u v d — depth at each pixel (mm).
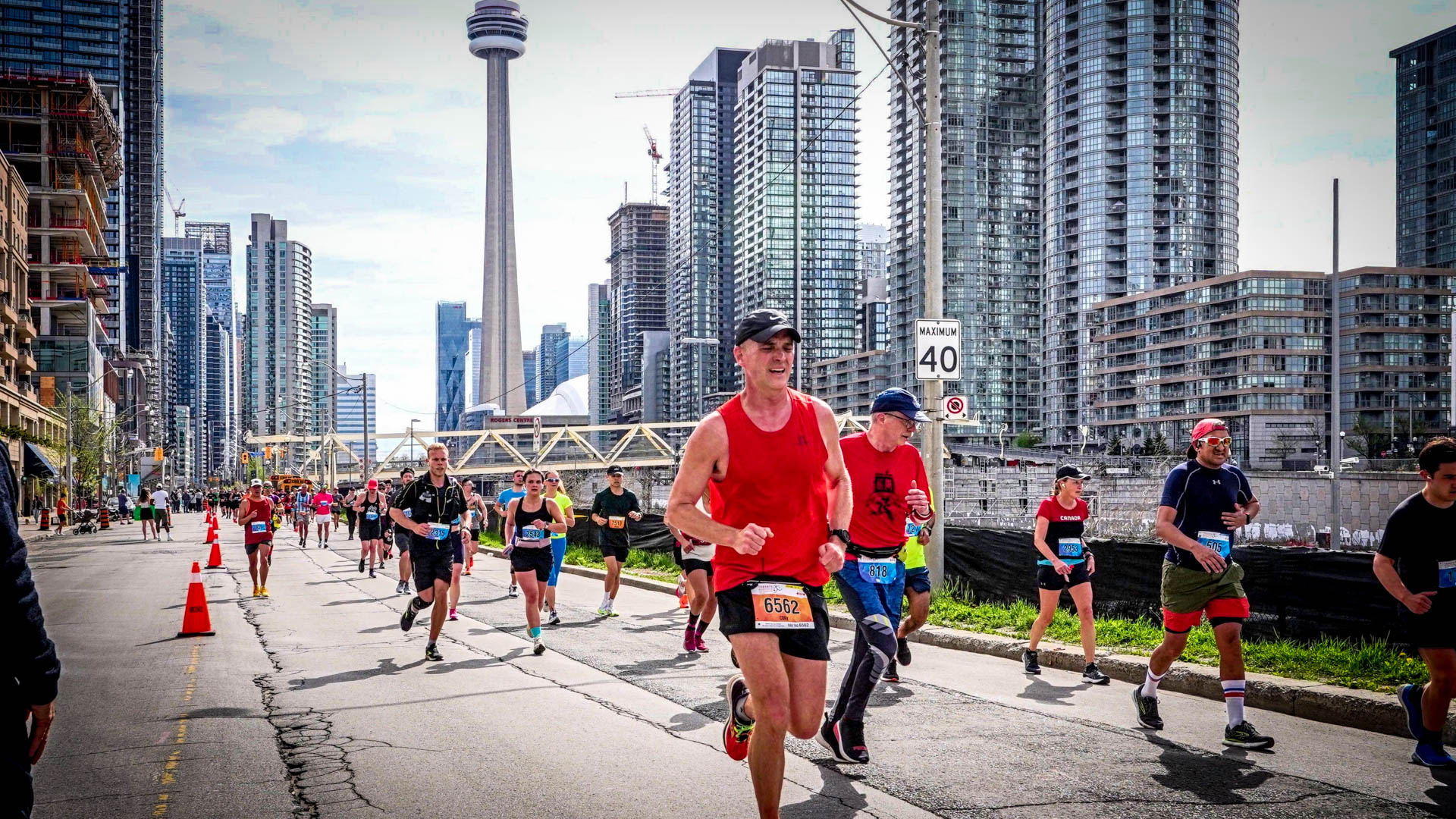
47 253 103625
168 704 8305
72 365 97312
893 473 7375
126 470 106750
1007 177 197375
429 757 6570
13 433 66562
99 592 18828
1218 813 5262
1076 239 183000
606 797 5656
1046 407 190375
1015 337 195750
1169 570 7023
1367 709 7242
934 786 5738
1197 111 178875
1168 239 177625
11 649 2812
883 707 7898
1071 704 8023
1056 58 186375
